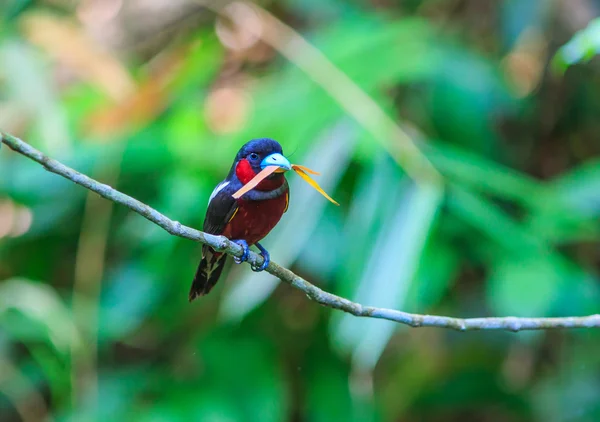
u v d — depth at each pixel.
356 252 9.25
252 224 6.92
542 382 12.59
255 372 10.54
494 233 9.62
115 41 14.41
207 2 13.07
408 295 9.42
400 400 12.45
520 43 13.09
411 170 9.38
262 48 13.53
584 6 12.64
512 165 12.64
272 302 11.37
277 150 6.89
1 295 10.86
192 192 10.39
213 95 13.20
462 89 11.17
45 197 11.52
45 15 12.87
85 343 10.97
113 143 10.97
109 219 11.64
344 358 11.07
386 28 11.51
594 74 12.82
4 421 12.53
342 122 9.91
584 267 12.41
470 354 12.65
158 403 10.41
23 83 11.20
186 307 11.25
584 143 13.16
